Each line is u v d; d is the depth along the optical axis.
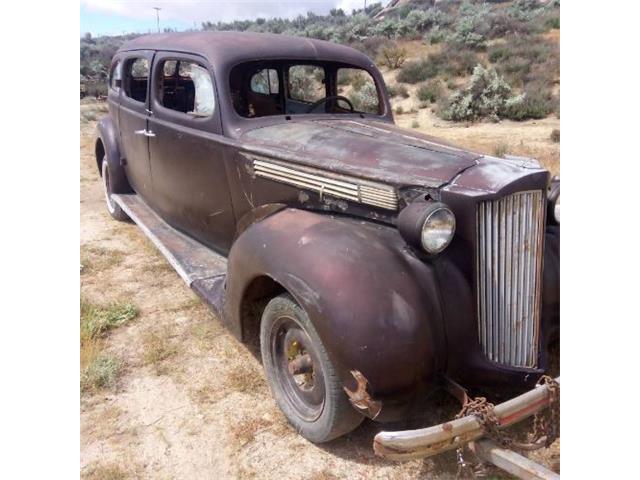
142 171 5.23
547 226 3.27
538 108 15.30
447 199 2.60
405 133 3.62
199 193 4.23
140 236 5.95
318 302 2.49
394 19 36.31
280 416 3.09
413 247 2.56
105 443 2.89
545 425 2.39
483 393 2.83
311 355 2.70
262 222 3.13
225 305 3.26
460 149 3.13
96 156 6.53
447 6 43.25
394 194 2.75
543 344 2.95
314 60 4.30
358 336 2.38
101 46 34.34
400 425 2.96
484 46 23.64
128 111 5.26
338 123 3.89
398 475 2.66
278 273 2.70
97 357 3.55
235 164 3.75
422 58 22.97
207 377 3.44
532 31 25.23
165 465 2.75
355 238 2.66
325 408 2.65
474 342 2.63
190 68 4.23
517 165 2.76
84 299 4.35
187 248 4.49
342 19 50.47
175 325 4.06
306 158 3.23
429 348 2.47
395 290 2.46
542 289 2.90
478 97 15.91
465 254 2.60
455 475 2.63
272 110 4.22
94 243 5.73
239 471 2.71
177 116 4.32
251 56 3.98
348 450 2.83
